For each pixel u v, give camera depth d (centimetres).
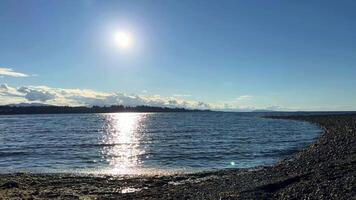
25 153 5125
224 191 2105
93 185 2725
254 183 2286
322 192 1709
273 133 8556
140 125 13788
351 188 1694
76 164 4047
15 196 2250
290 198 1708
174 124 14200
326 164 2630
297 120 16675
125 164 4000
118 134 9000
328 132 7488
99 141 6956
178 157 4497
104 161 4259
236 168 3556
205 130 10012
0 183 2742
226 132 9094
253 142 6306
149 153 4916
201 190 2283
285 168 2933
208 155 4638
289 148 5234
